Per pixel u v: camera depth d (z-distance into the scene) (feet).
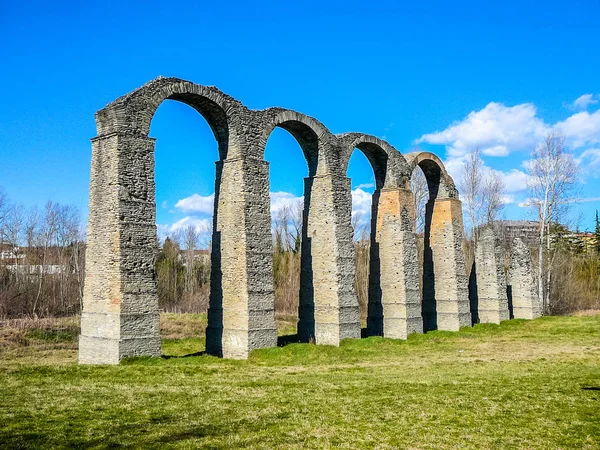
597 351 103.71
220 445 42.50
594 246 314.76
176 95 93.25
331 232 112.57
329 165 114.62
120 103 84.33
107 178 84.12
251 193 99.19
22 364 78.18
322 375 78.23
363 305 212.64
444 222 146.30
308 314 114.01
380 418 52.08
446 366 87.66
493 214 223.30
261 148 102.99
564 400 59.67
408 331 123.75
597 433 47.21
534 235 244.01
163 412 52.49
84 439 43.16
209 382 70.54
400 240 126.93
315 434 46.39
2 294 186.39
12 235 225.97
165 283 249.55
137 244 83.76
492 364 89.35
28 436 43.32
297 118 110.52
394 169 130.00
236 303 96.94
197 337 126.82
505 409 55.77
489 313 159.12
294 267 253.65
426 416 52.90
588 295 257.55
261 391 64.69
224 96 98.37
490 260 161.38
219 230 100.94
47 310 182.50
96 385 65.05
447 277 144.05
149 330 83.51
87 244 85.97
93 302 84.12
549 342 119.65
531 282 174.29
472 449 42.98
